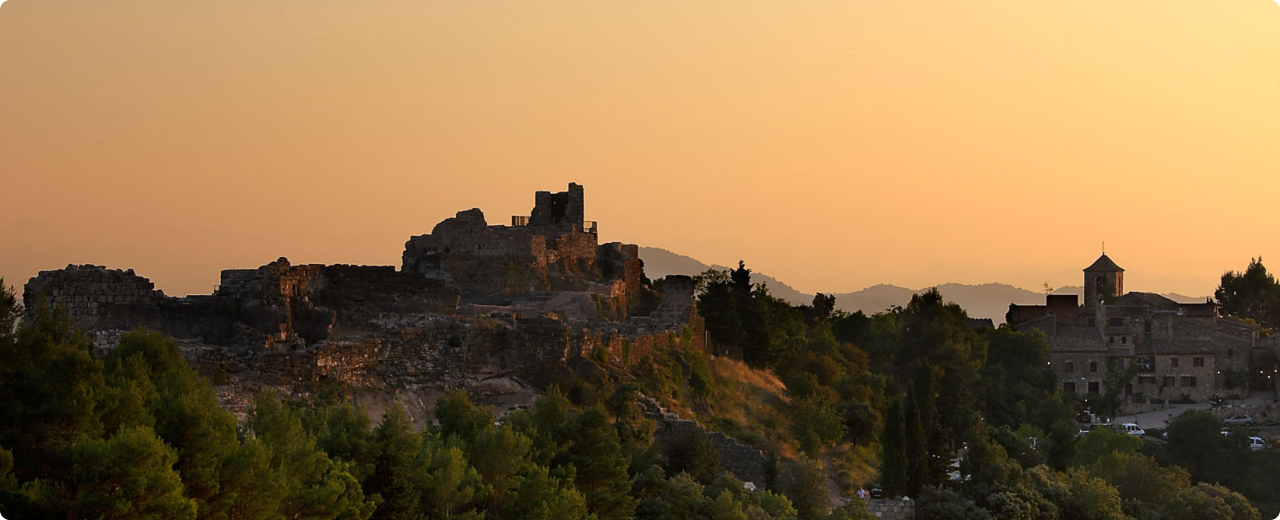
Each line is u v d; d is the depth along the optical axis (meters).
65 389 62.66
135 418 63.38
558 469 83.00
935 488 117.75
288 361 87.31
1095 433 167.25
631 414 101.69
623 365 111.88
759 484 106.12
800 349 163.25
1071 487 126.81
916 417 120.38
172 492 57.66
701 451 101.69
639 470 95.19
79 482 57.88
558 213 159.88
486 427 82.62
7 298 68.00
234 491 61.97
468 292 139.25
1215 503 133.25
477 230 143.25
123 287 89.00
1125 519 124.56
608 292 145.88
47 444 62.06
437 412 85.12
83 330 84.56
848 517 103.19
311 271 102.94
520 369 103.25
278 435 68.19
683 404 116.25
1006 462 126.69
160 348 72.62
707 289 156.38
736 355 144.12
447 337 100.88
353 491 68.31
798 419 127.19
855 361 182.50
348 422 75.25
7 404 62.47
